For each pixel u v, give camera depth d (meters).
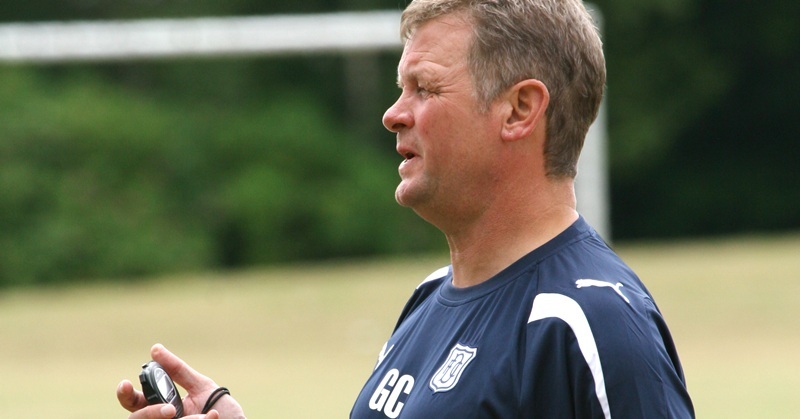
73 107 87.25
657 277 44.91
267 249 86.88
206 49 39.16
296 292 47.00
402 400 7.38
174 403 7.72
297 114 93.06
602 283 6.87
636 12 91.94
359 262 87.31
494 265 7.46
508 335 6.95
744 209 95.75
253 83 94.88
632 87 93.69
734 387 26.09
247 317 41.25
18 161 83.69
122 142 86.56
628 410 6.44
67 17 96.56
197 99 93.44
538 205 7.45
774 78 95.56
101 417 24.94
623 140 93.06
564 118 7.42
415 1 7.66
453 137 7.40
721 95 95.06
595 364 6.52
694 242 93.19
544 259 7.23
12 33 39.00
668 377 6.61
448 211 7.56
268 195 87.19
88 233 81.88
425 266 64.69
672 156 96.06
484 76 7.34
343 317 40.28
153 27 39.06
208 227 86.44
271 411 24.72
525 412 6.70
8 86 87.62
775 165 96.19
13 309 46.53
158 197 86.38
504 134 7.36
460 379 6.96
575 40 7.38
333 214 87.75
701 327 35.56
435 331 7.51
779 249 57.06
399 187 7.68
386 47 39.81
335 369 31.33
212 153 90.19
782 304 38.09
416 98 7.64
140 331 39.59
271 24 39.41
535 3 7.35
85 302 48.03
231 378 30.20
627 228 96.81
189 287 54.47
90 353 36.06
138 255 82.06
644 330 6.66
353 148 92.81
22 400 27.70
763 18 93.25
